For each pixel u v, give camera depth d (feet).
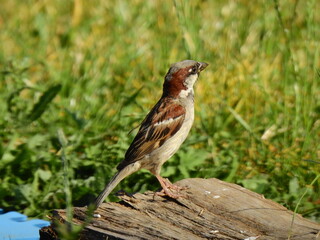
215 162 37.60
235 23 55.57
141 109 43.93
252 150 39.63
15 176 36.27
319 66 48.57
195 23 51.98
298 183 35.81
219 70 49.14
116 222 26.86
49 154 37.17
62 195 33.81
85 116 44.60
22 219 32.27
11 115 42.52
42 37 59.52
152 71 51.19
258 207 28.17
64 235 24.62
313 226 26.73
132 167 30.48
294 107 42.83
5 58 54.34
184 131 31.91
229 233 26.05
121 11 59.88
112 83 48.78
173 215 27.50
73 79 49.52
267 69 49.34
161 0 60.49
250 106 44.91
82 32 60.18
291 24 46.47
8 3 66.69
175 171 35.88
